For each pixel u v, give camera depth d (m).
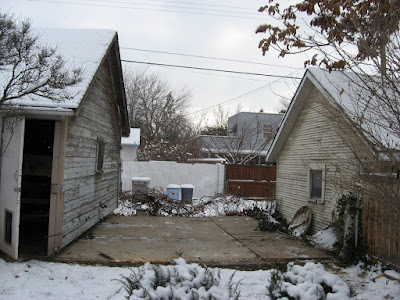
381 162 4.49
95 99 8.20
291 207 11.20
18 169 5.56
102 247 6.77
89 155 7.85
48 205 9.09
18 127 5.60
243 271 5.91
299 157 10.71
